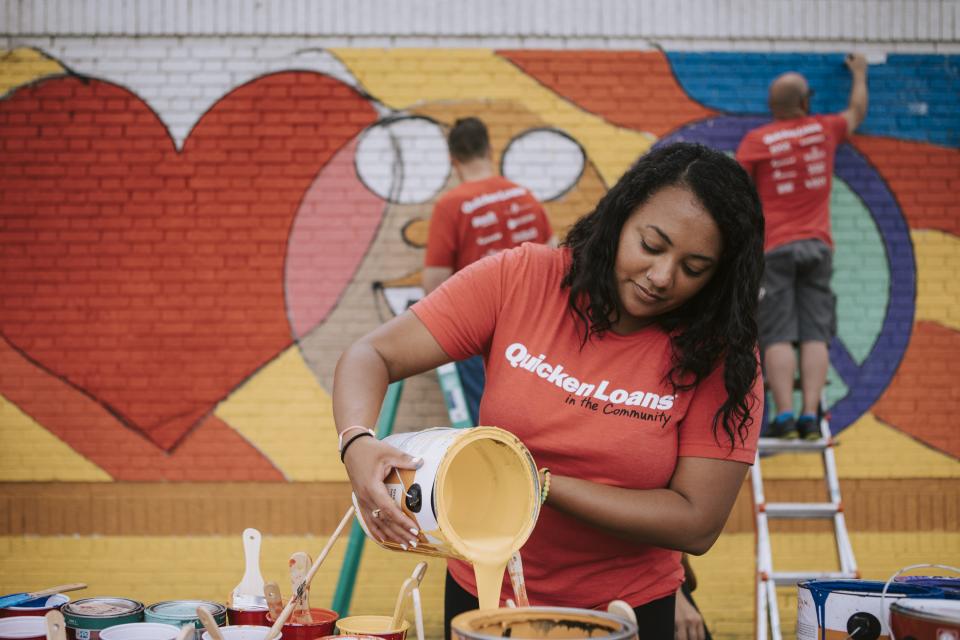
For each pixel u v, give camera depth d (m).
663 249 1.89
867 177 5.97
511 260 2.14
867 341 5.94
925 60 5.99
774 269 5.32
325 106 5.96
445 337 2.08
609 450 2.04
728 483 2.07
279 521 5.88
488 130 5.96
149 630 1.79
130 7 5.96
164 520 5.88
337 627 2.01
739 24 5.96
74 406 5.91
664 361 2.06
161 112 5.97
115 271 5.95
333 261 5.95
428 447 1.75
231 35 5.96
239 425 5.91
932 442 5.91
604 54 5.98
